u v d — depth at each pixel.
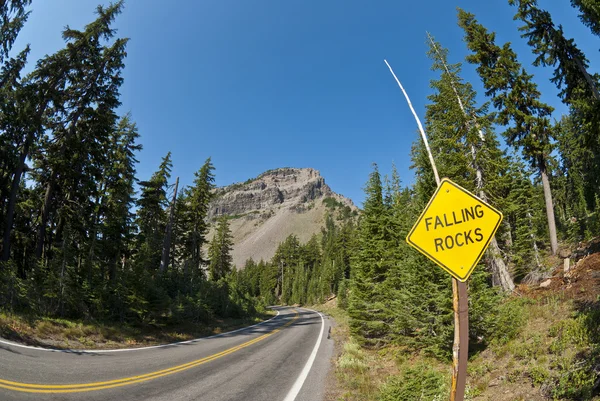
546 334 8.33
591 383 5.04
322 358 12.04
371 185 18.19
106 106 23.61
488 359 8.57
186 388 7.47
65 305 15.70
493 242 14.66
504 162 15.67
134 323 17.55
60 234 23.34
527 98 17.88
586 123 12.64
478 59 17.97
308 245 109.19
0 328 10.95
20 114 18.75
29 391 6.16
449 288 9.83
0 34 16.72
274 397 7.03
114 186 27.66
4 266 15.34
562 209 40.38
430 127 17.23
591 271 11.62
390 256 16.06
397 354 11.77
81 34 21.73
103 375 8.06
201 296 26.14
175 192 33.00
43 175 22.84
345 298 45.97
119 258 23.75
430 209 3.33
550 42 15.09
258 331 22.47
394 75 4.10
